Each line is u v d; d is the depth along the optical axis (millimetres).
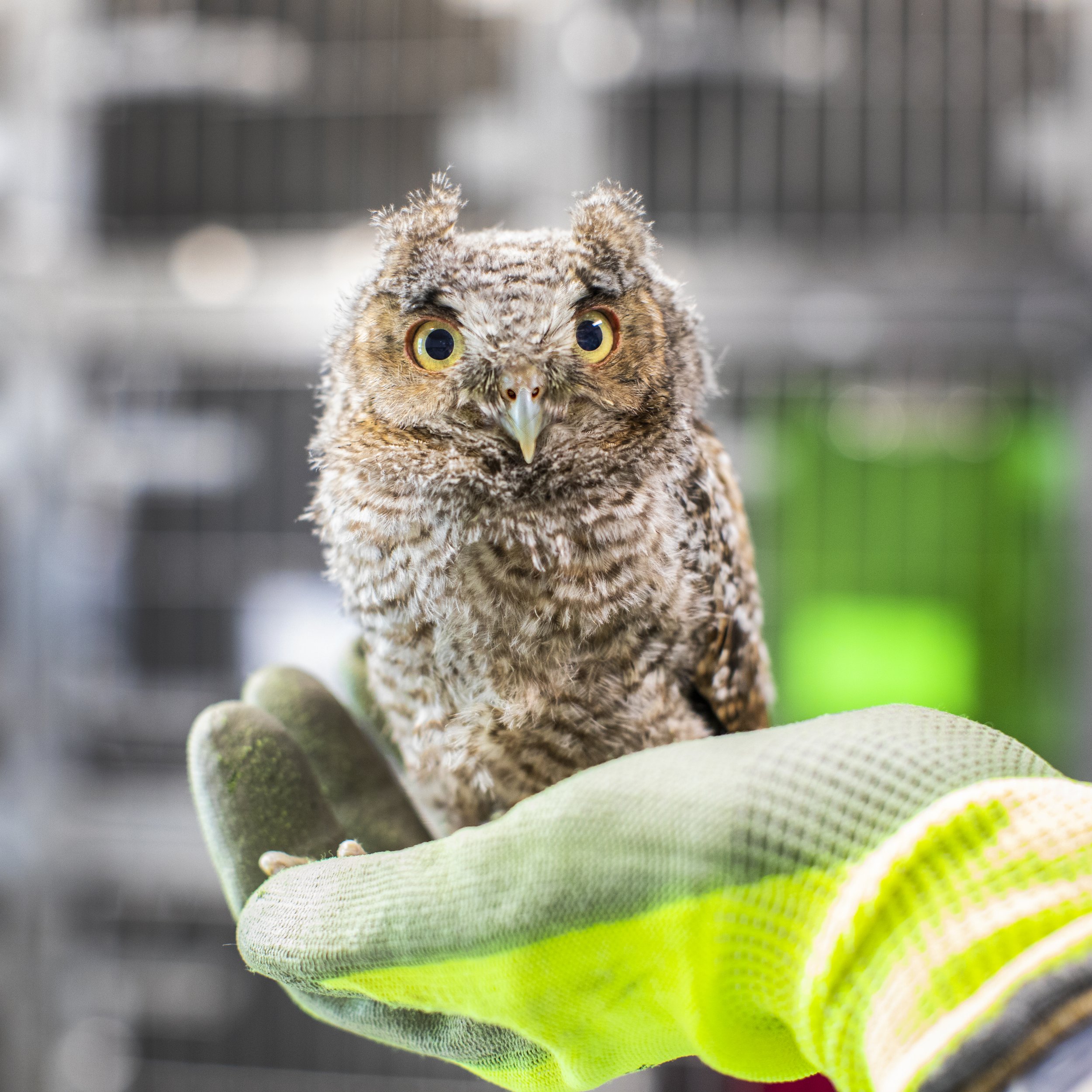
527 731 513
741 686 558
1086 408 1290
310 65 1367
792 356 1331
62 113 1362
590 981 454
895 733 449
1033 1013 398
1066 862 427
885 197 1345
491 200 1339
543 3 1312
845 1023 431
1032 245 1301
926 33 1336
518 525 513
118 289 1353
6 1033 1317
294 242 1349
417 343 531
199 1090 1335
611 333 531
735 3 1328
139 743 1374
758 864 443
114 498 1388
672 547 521
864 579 1324
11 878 1328
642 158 1340
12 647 1341
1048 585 1303
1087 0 1283
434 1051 496
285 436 1389
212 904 1349
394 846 546
